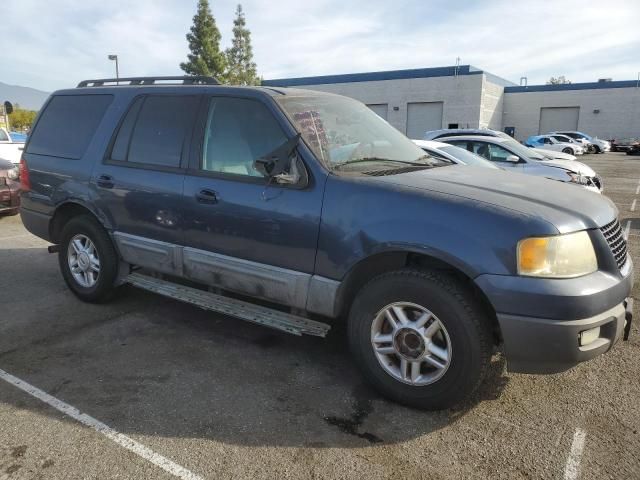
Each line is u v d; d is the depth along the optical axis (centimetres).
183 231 405
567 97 4491
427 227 299
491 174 375
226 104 394
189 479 261
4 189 891
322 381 359
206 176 390
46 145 514
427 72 4169
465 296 295
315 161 344
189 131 409
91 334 436
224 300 407
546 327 275
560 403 331
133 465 271
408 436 297
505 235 282
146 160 431
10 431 299
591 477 263
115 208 448
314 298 346
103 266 475
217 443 289
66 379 360
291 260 352
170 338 428
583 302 275
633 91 4259
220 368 377
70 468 268
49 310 489
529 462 274
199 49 3844
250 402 331
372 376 333
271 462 274
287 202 346
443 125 4181
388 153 395
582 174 1042
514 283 278
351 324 337
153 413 318
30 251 713
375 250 314
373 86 4419
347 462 274
